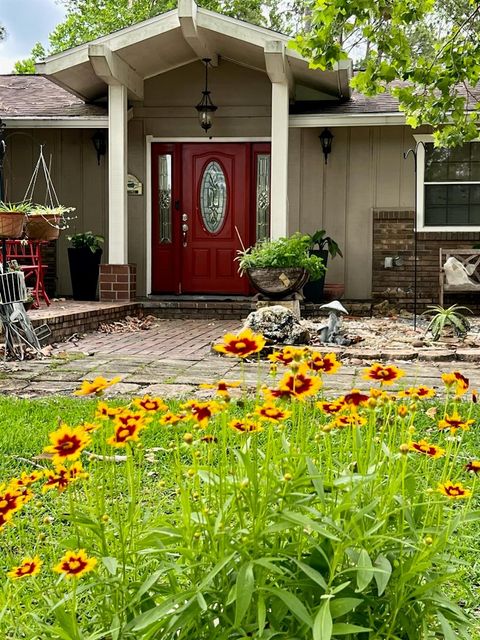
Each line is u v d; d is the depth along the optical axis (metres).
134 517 2.06
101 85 12.55
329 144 12.54
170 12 10.84
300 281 10.19
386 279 12.68
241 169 12.93
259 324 8.09
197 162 13.00
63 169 13.09
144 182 12.95
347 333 8.55
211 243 13.05
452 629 1.94
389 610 1.83
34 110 12.88
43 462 3.83
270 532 1.73
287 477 1.77
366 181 12.68
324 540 1.83
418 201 12.48
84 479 2.08
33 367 6.93
